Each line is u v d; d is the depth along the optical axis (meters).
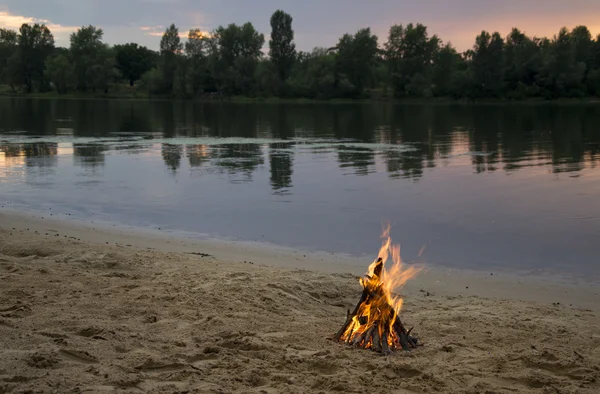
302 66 143.62
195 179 21.91
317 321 7.99
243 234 13.78
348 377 5.84
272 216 15.73
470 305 9.07
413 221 15.15
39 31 145.50
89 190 19.42
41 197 18.11
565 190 19.28
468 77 122.38
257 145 35.28
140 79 168.88
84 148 32.69
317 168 25.05
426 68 127.56
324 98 129.00
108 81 142.25
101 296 8.30
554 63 116.94
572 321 8.25
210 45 134.25
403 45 127.44
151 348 6.28
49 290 8.47
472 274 10.88
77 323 6.91
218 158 28.55
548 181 21.25
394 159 28.38
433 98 126.50
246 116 69.19
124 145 34.59
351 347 6.95
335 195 18.75
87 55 141.00
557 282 10.38
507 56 124.06
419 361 6.55
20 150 31.19
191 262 10.92
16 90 155.00
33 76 147.50
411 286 10.20
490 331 7.73
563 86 118.69
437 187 20.19
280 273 10.35
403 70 127.69
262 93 131.25
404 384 5.79
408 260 11.78
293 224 14.81
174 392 5.19
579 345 7.23
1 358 5.61
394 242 13.15
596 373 6.23
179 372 5.66
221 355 6.23
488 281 10.48
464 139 39.59
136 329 6.91
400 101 125.69
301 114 74.69
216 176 22.72
